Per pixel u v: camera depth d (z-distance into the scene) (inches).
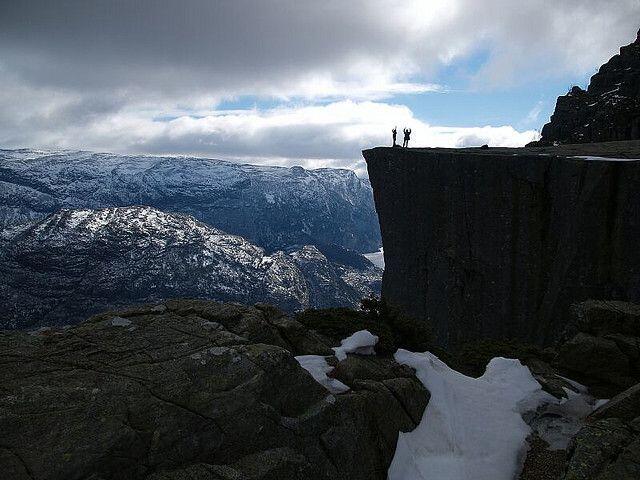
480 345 783.7
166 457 278.4
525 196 2028.8
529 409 513.7
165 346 376.8
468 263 2288.4
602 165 1733.5
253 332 451.5
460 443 440.1
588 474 326.0
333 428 365.7
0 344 363.9
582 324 710.5
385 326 592.1
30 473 233.3
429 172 2490.2
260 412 326.0
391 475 394.6
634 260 1632.6
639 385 495.8
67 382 309.6
